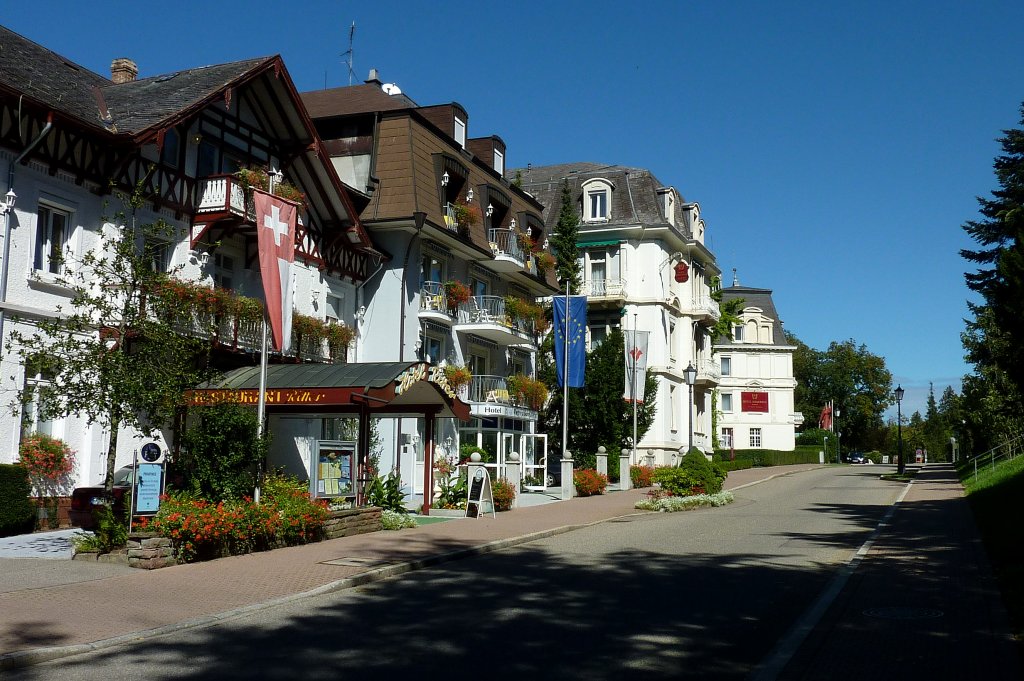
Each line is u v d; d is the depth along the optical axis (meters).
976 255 40.28
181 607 10.31
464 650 8.35
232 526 14.41
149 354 14.15
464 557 15.52
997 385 37.62
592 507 26.47
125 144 19.27
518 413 34.75
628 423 42.16
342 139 31.70
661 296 46.84
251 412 16.42
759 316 79.44
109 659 8.09
